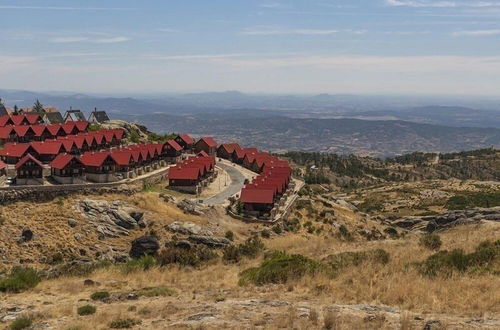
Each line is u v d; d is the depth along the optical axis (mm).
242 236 80688
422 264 34562
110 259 65875
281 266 36406
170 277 41625
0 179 87312
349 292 28984
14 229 68312
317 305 26344
